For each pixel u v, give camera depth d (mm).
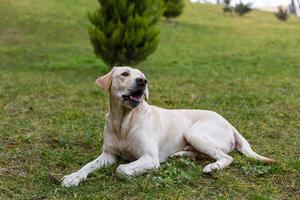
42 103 8875
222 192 4672
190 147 5625
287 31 24672
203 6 32344
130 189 4609
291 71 13648
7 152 5875
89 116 7859
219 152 5383
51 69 13781
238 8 30000
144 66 14500
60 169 5395
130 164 4965
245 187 4777
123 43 12906
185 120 5715
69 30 21484
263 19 29281
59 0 27422
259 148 6285
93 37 13078
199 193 4586
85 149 6113
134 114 5195
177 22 25359
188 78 12125
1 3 24938
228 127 5742
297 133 7082
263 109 8562
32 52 16984
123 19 12922
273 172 5184
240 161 5430
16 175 5117
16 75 12312
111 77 5223
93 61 15219
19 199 4477
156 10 13414
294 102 9297
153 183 4711
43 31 21000
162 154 5492
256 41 21047
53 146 6211
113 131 5289
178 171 5000
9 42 18938
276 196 4621
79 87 10555
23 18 22641
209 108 8648
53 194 4539
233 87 10953
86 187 4715
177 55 17141
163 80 11805
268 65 14797
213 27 24984
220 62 15469
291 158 5766
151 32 13172
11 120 7547
